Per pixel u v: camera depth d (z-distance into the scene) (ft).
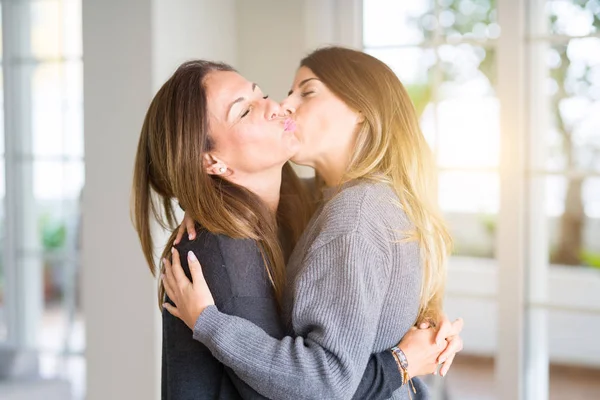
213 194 5.31
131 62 9.70
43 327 13.92
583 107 10.39
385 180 5.59
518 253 9.98
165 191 5.76
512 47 9.86
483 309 17.94
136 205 5.78
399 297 5.34
